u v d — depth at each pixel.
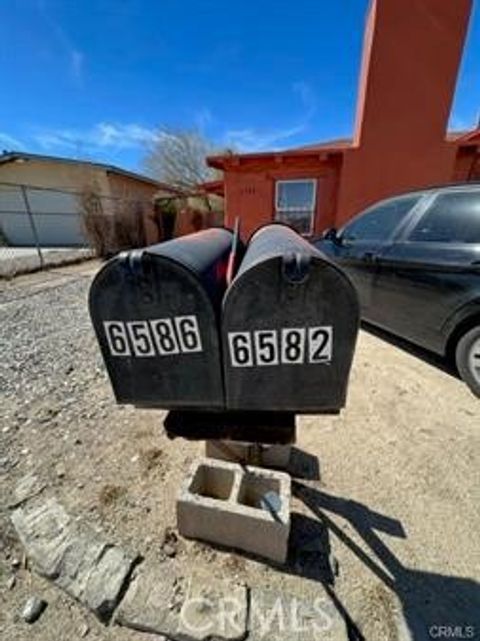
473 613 1.27
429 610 1.28
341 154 7.37
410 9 6.29
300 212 8.34
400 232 3.15
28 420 2.38
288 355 1.10
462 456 2.05
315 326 1.05
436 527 1.60
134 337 1.16
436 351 2.85
